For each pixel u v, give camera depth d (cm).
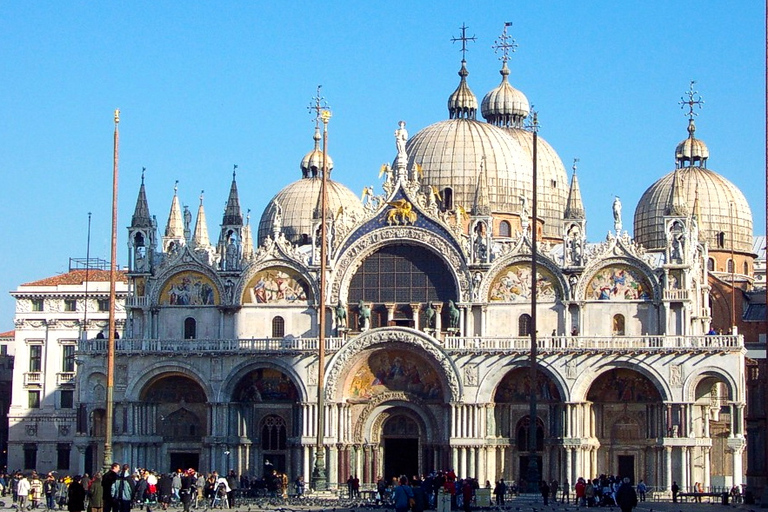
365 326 15400
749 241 19312
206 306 15950
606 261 15350
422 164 17538
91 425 15762
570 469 14950
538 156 18362
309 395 15362
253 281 15900
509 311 15512
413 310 15700
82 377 15788
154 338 15988
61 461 18800
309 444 15262
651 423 15112
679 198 15375
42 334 19025
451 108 18438
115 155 12031
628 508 8844
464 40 18600
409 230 15688
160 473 15475
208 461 15525
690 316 15300
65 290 19075
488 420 15138
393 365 15525
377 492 13000
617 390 15238
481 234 15675
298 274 15825
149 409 15825
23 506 11312
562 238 16838
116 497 8988
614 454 15212
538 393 15325
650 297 15238
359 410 15550
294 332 15775
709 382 15212
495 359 15138
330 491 13338
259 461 15738
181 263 16012
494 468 15188
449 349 15175
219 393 15538
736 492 13112
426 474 14738
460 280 15550
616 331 15288
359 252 15750
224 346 15575
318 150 19475
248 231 16875
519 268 15562
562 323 15388
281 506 11794
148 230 16150
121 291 19225
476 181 17362
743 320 18038
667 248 15212
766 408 11019
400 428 15600
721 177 19400
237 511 10969
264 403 15775
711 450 16338
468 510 10669
